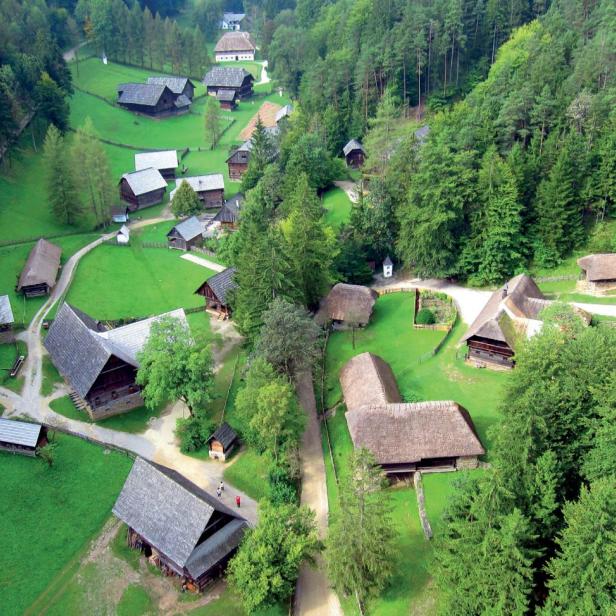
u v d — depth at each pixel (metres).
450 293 96.00
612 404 47.62
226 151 173.12
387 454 60.72
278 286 80.00
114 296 102.38
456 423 61.88
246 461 69.75
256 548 51.62
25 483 66.00
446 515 51.97
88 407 77.31
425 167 95.62
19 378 81.56
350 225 107.56
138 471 59.91
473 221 95.06
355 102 152.75
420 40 147.88
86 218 130.25
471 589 43.81
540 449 48.09
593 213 98.94
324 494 63.50
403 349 83.50
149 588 56.34
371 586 50.12
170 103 193.00
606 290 86.81
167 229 130.25
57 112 150.88
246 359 85.50
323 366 82.88
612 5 132.12
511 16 159.25
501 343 74.38
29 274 97.94
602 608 38.56
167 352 73.19
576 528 40.47
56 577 57.72
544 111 104.31
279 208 118.06
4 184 128.25
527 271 94.44
